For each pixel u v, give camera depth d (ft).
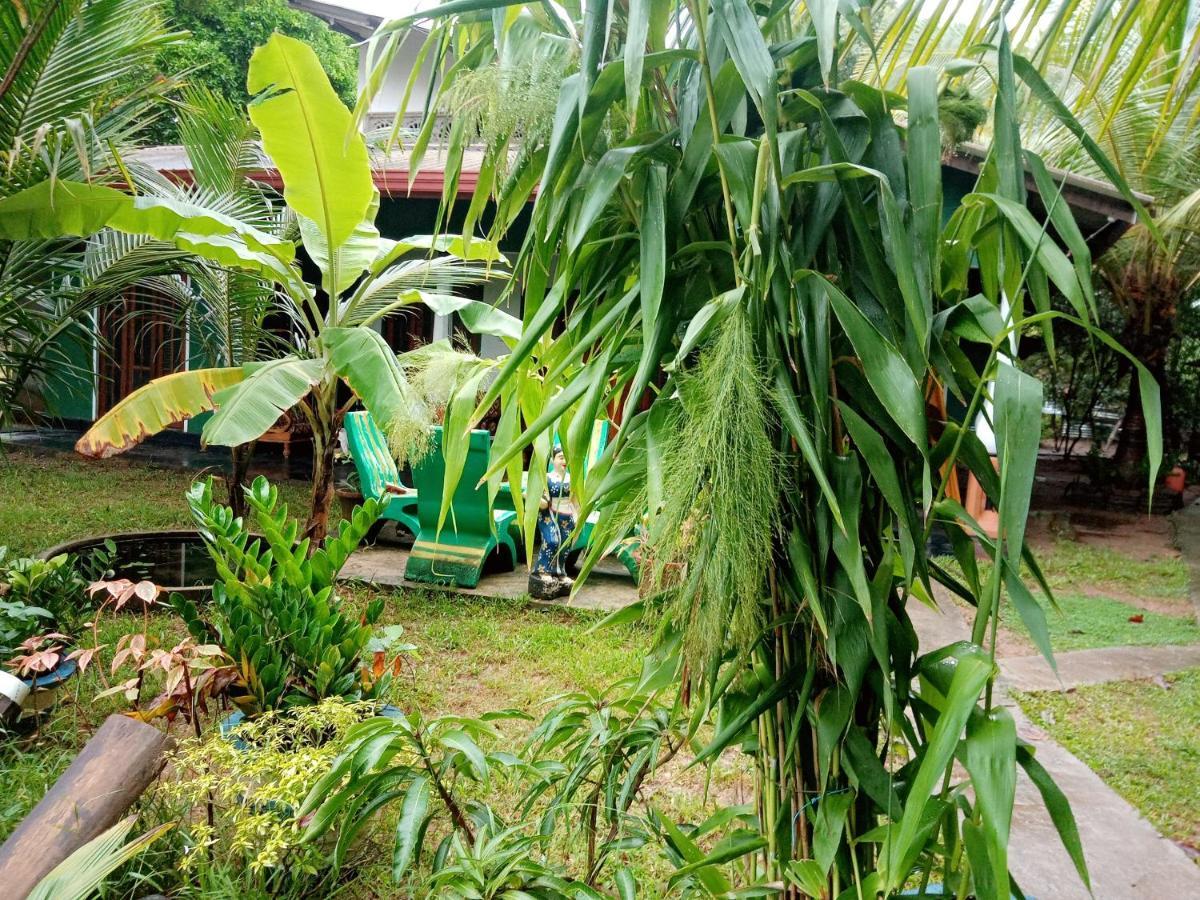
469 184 21.67
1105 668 14.66
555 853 7.73
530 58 3.76
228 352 17.70
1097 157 3.36
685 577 3.57
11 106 12.49
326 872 7.24
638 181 3.81
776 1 3.67
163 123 36.22
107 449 13.29
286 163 12.68
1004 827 2.87
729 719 4.29
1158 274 32.14
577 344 3.97
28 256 14.58
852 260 3.80
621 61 3.43
